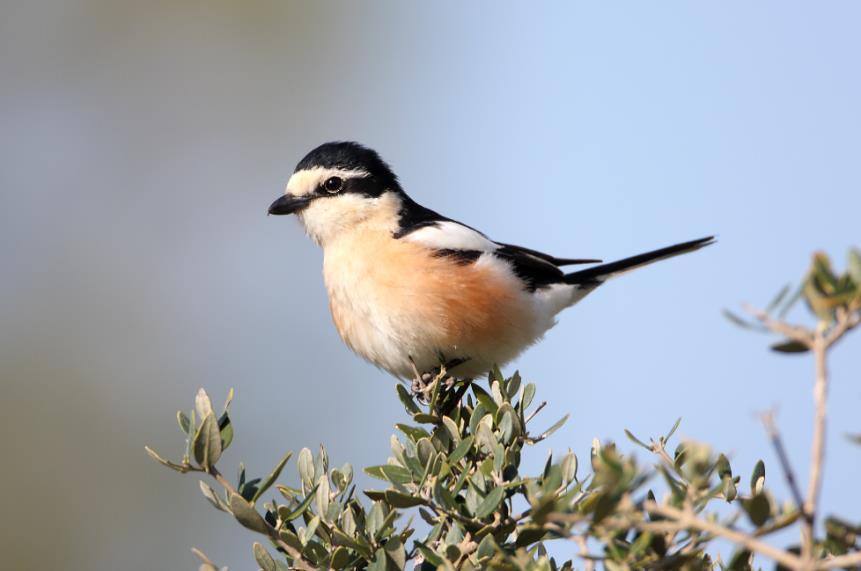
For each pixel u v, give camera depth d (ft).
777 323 14.39
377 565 19.57
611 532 16.24
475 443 22.45
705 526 14.67
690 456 15.28
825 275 14.35
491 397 25.21
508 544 20.06
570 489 19.35
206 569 17.79
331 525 20.45
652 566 16.48
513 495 21.04
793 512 14.74
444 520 20.17
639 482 15.24
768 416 14.20
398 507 20.33
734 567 17.20
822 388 14.03
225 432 20.71
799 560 13.96
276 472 20.43
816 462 13.93
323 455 21.86
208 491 20.38
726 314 14.70
